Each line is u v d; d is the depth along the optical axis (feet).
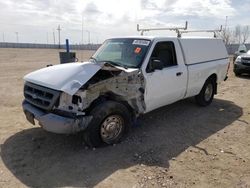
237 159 15.07
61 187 12.05
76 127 14.40
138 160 14.60
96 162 14.25
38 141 16.69
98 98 15.75
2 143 16.35
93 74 14.92
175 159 14.85
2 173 13.07
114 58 18.74
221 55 26.58
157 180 12.73
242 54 48.39
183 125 20.25
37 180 12.55
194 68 21.97
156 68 17.30
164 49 19.43
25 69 57.16
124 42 19.58
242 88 35.83
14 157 14.66
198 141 17.42
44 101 15.01
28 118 16.15
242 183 12.71
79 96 14.40
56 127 14.24
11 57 102.58
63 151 15.42
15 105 25.02
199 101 25.04
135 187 12.14
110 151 15.51
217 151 16.02
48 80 15.14
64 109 14.55
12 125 19.45
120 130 16.53
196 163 14.48
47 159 14.49
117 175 13.07
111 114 15.69
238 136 18.44
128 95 16.42
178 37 21.07
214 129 19.65
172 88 19.88
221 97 30.04
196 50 22.76
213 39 25.59
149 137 17.74
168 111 23.63
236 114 23.44
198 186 12.37
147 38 18.92
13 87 34.06
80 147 15.92
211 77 25.36
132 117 17.71
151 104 18.40
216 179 12.98
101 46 21.22
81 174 13.10
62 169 13.52
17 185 12.15
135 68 17.13
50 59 92.02
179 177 13.05
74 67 15.67
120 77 15.80
